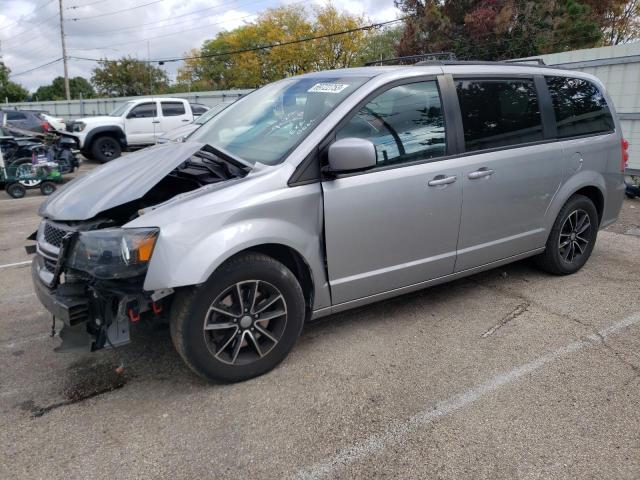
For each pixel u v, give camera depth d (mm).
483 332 3711
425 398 2924
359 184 3236
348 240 3260
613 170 4879
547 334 3666
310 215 3094
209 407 2875
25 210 9148
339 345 3545
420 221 3531
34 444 2592
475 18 23203
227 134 3748
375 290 3498
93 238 2703
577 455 2459
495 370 3201
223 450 2533
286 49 40969
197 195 2855
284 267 3074
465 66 3865
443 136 3633
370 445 2553
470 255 3914
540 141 4219
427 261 3668
